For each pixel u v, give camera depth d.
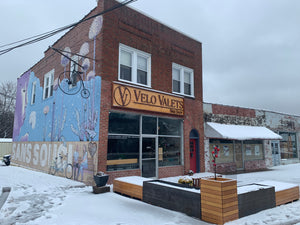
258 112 18.22
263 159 17.94
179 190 5.83
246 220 5.18
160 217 5.39
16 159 18.02
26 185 8.77
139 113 10.73
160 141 11.66
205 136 14.05
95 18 10.44
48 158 12.80
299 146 22.42
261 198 5.96
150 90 11.23
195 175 12.29
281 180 11.27
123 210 5.88
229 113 15.88
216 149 5.89
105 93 9.62
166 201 6.11
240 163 16.12
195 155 13.48
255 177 12.32
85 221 5.05
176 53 13.10
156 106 11.38
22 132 17.48
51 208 5.96
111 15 10.31
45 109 14.01
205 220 5.20
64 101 11.99
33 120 15.65
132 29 11.08
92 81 10.02
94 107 9.66
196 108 13.71
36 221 5.01
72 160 10.61
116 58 10.26
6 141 25.27
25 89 17.98
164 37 12.55
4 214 5.45
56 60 13.49
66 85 12.00
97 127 9.31
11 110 38.59
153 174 11.07
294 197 7.02
